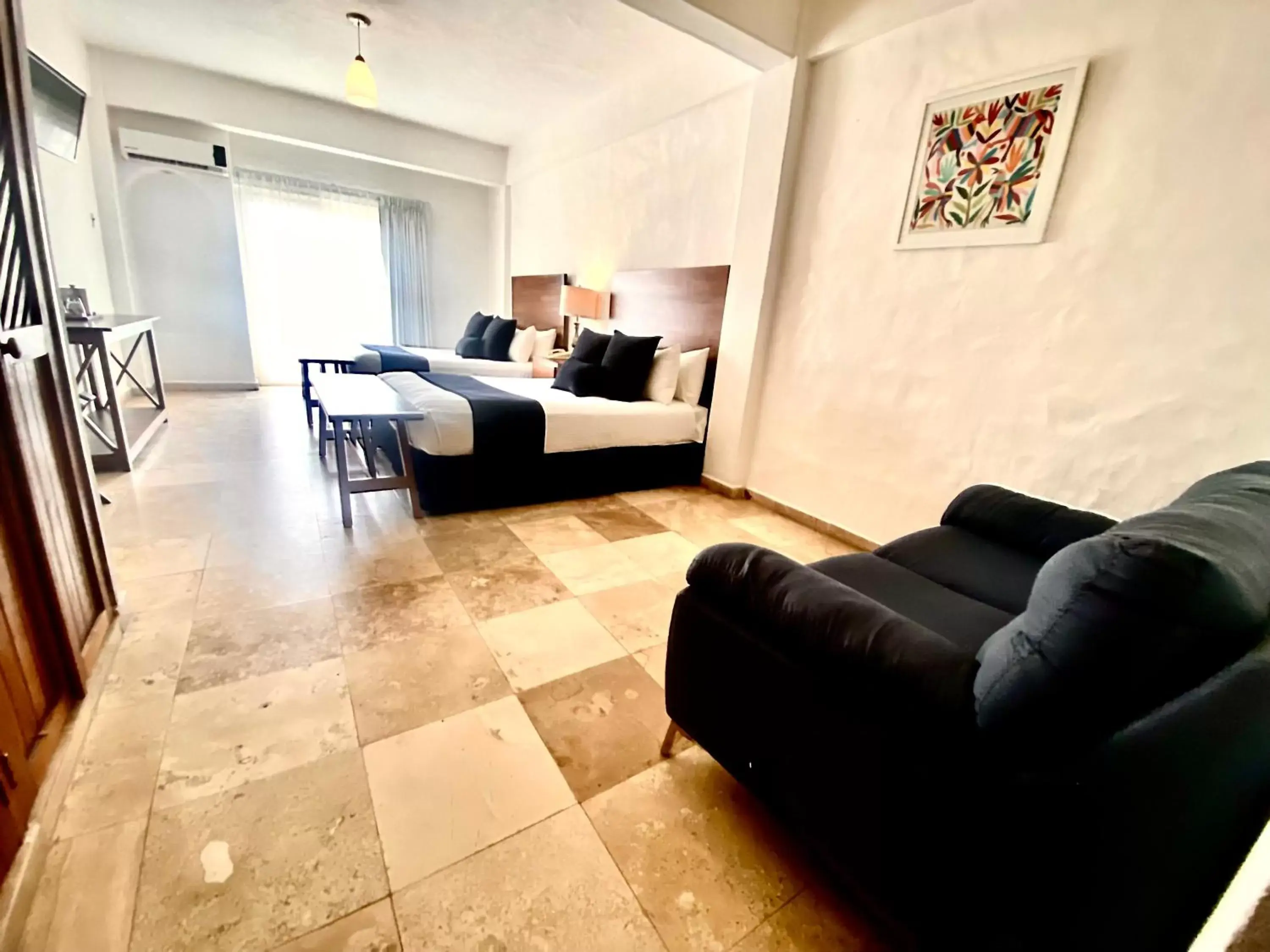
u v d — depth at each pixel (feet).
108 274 14.61
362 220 19.27
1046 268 6.45
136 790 3.64
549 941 2.97
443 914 3.06
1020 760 2.24
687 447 11.34
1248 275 5.14
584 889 3.26
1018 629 2.33
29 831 3.10
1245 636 1.86
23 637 3.52
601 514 9.59
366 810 3.64
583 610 6.38
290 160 17.81
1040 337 6.58
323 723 4.35
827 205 8.83
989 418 7.14
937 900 2.57
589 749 4.34
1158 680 1.88
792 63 8.70
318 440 12.26
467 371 15.46
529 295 18.21
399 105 15.39
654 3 7.35
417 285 20.49
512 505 9.64
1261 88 4.94
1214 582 1.79
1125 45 5.66
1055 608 2.10
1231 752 1.92
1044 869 2.19
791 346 9.73
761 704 3.35
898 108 7.70
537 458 9.60
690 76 11.17
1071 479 6.47
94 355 12.42
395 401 8.69
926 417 7.84
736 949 3.02
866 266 8.36
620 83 12.96
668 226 12.35
